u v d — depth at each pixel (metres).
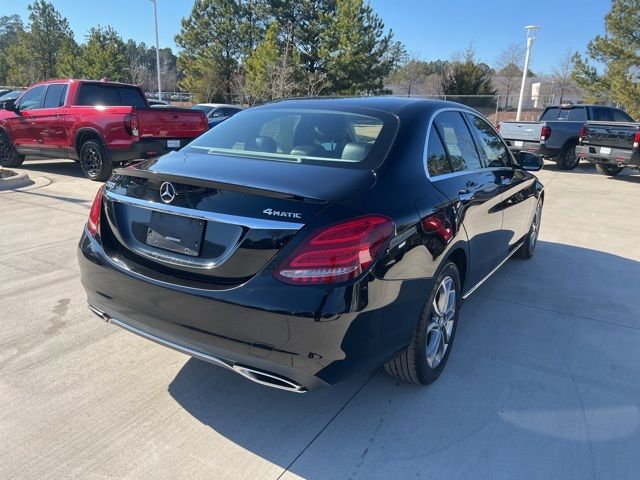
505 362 3.49
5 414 2.75
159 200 2.59
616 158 12.30
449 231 2.96
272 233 2.28
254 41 38.94
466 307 4.42
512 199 4.44
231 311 2.32
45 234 5.98
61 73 41.00
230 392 3.03
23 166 11.84
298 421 2.79
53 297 4.23
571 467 2.51
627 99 23.89
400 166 2.82
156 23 32.50
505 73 45.62
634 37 23.73
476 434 2.73
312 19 36.06
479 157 4.00
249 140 3.24
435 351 3.12
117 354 3.40
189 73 41.88
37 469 2.38
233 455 2.52
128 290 2.65
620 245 6.58
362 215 2.36
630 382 3.29
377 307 2.39
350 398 3.01
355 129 3.09
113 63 39.28
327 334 2.25
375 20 33.25
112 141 9.38
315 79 32.25
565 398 3.08
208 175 2.60
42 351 3.39
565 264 5.71
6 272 4.74
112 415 2.78
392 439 2.67
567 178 13.07
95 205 3.01
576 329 4.04
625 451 2.64
